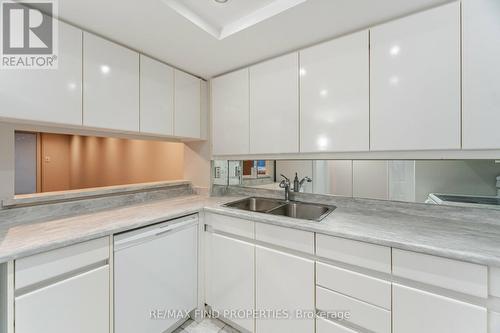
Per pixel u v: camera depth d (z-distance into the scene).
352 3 1.18
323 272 1.23
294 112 1.65
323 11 1.25
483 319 0.88
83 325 1.12
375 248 1.09
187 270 1.67
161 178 3.31
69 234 1.10
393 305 1.05
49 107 1.23
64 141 5.49
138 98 1.66
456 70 1.13
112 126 1.51
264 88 1.80
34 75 1.18
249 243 1.52
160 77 1.82
